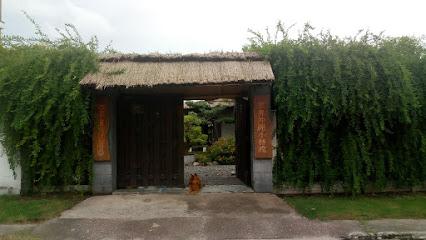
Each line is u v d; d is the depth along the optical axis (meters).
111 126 6.35
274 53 6.36
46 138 6.05
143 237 4.18
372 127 6.29
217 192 6.38
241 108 7.68
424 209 5.34
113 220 4.75
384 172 6.45
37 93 5.70
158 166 6.84
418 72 6.30
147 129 6.88
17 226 4.57
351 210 5.24
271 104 6.46
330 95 5.95
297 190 6.50
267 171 6.34
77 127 5.88
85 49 6.20
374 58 6.07
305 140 6.33
